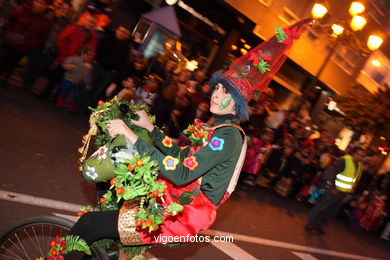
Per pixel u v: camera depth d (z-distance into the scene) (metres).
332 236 9.40
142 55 8.45
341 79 18.62
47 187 4.69
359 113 16.12
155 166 2.17
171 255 4.43
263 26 13.79
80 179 5.36
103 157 2.23
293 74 16.45
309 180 11.55
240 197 9.13
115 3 10.69
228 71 2.46
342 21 11.27
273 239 6.89
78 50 8.30
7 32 8.26
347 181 8.41
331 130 19.31
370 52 11.75
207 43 12.94
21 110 7.33
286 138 11.09
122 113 2.47
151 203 2.21
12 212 3.79
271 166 11.05
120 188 2.11
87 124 8.33
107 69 8.67
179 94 7.47
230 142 2.25
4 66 8.48
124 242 2.29
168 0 11.51
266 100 11.22
